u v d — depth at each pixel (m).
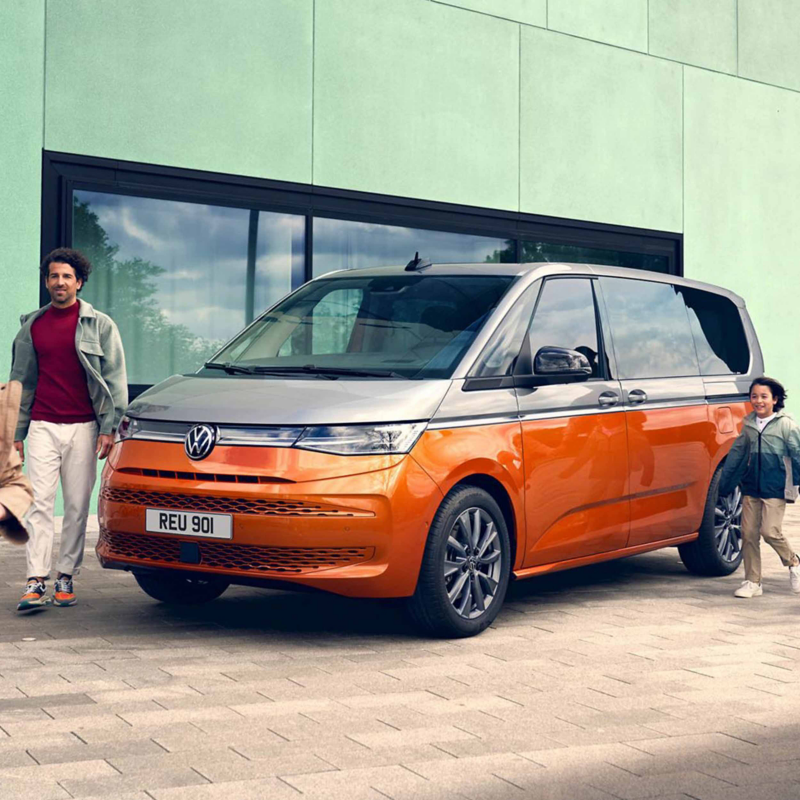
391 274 7.16
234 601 6.93
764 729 4.41
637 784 3.77
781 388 7.41
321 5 11.59
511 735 4.29
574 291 7.04
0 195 9.80
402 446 5.70
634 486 7.07
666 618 6.61
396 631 6.15
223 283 11.21
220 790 3.64
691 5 14.84
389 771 3.85
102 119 10.37
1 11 9.79
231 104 11.09
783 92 15.85
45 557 6.58
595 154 13.88
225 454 5.72
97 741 4.13
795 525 11.27
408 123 12.24
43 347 6.57
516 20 13.09
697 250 14.98
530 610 6.82
